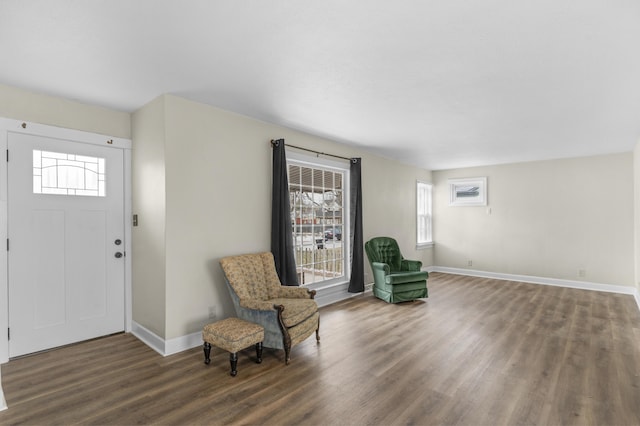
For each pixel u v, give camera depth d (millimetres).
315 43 2135
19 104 2840
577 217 5793
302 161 4344
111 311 3402
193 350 3070
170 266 3000
